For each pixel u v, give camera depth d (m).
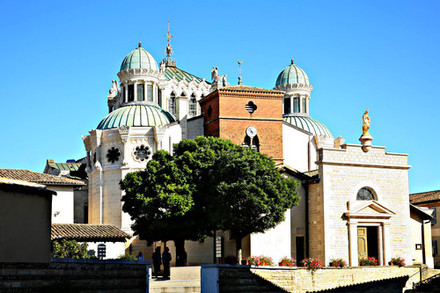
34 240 25.42
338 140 77.44
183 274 46.31
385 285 50.94
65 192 60.94
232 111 63.94
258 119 64.50
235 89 64.06
